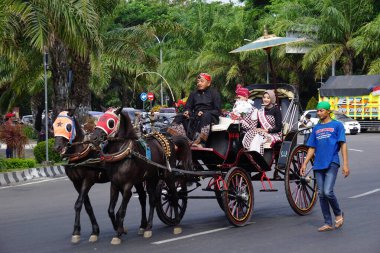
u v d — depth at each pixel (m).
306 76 52.22
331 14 43.66
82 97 22.72
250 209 10.92
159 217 10.78
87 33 18.77
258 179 11.95
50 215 12.33
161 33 25.30
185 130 11.28
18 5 18.16
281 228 10.42
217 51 51.44
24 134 22.59
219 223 11.03
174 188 10.50
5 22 18.62
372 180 16.50
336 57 43.69
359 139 33.47
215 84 53.28
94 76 29.39
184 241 9.57
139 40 24.05
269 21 50.62
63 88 22.94
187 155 10.72
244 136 11.17
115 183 9.55
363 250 8.66
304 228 10.38
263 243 9.28
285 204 12.98
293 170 11.82
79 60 22.42
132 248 9.16
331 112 10.01
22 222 11.62
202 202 13.51
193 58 54.47
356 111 40.66
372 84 39.97
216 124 11.11
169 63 55.12
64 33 18.75
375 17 45.34
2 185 17.88
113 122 9.48
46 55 22.02
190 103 11.35
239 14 53.03
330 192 9.88
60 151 9.58
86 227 10.98
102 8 22.22
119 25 55.91
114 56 23.77
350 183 15.99
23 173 19.23
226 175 10.48
